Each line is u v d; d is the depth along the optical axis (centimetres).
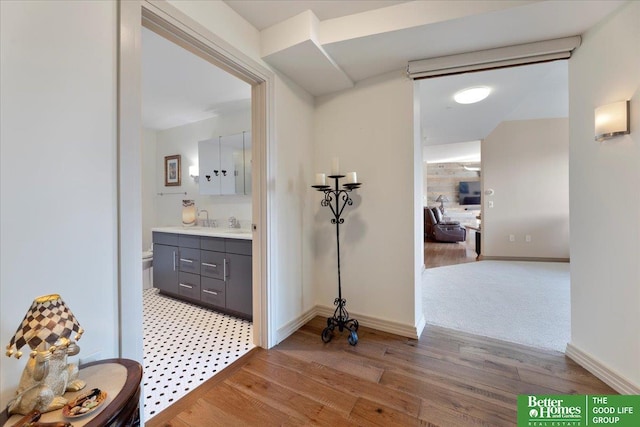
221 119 350
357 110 239
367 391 156
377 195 232
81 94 104
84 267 105
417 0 166
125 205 117
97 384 88
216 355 195
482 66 196
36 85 93
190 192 385
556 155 486
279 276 215
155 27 136
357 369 177
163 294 333
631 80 143
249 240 249
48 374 79
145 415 139
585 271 175
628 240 146
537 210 496
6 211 87
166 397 152
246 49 180
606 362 160
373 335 223
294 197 233
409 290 221
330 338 218
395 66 215
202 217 371
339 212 242
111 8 112
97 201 109
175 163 398
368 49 191
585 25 165
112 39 112
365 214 238
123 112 115
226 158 341
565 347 201
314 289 262
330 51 193
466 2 157
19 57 89
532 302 295
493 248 514
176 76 249
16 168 89
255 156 204
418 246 229
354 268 245
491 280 379
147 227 405
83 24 104
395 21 170
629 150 145
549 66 232
